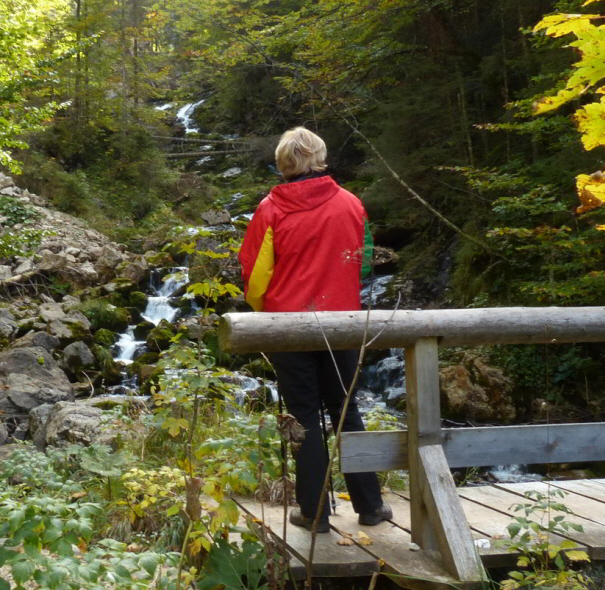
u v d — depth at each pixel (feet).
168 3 72.54
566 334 8.54
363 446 8.43
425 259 39.52
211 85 90.48
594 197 3.30
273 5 71.61
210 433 13.99
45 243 44.75
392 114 42.57
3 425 21.25
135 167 62.13
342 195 8.90
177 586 7.06
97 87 63.87
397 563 7.92
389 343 8.15
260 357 33.47
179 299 40.24
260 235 8.71
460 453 8.50
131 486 9.77
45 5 55.67
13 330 33.04
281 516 9.86
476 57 42.93
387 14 42.63
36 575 5.74
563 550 8.32
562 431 8.79
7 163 34.47
